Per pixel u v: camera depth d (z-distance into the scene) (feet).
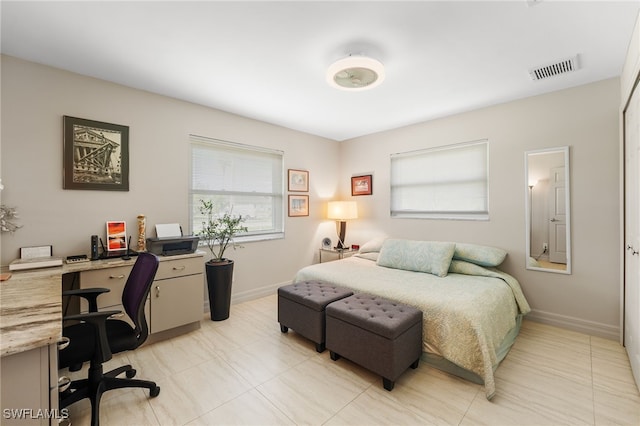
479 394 5.99
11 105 7.13
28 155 7.35
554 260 9.26
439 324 6.80
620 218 7.95
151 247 8.70
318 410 5.53
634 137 6.46
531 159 9.67
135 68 7.82
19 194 7.23
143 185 9.28
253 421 5.25
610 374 6.60
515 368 6.91
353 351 6.70
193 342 8.33
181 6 5.40
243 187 12.19
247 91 9.39
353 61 6.75
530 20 5.78
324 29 6.12
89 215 8.26
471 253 9.89
